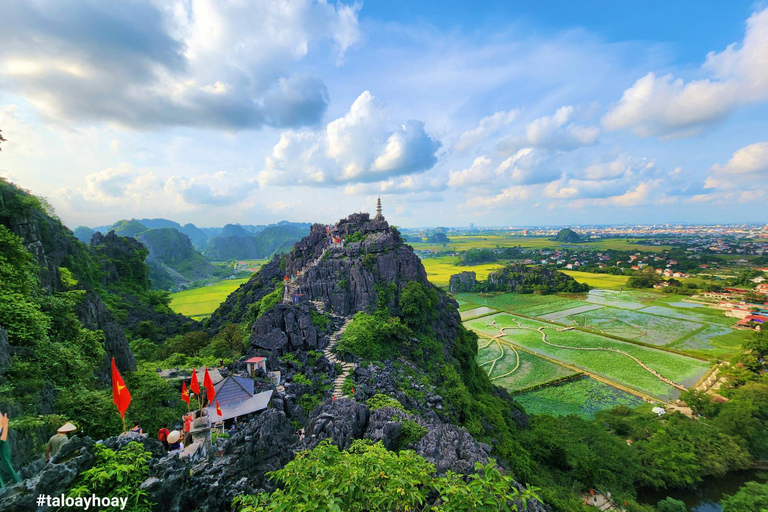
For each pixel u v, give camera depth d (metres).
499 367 108.12
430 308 83.69
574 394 90.19
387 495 14.84
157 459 17.97
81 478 14.75
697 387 90.19
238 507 19.34
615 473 54.62
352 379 50.16
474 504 14.16
